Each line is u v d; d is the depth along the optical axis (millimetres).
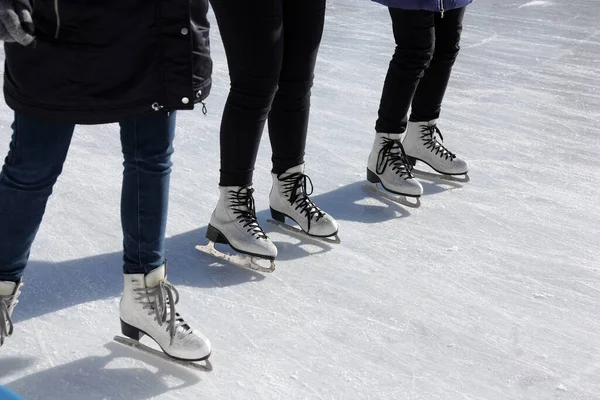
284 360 1945
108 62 1622
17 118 1663
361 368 1931
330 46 5523
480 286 2396
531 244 2707
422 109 3189
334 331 2094
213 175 3133
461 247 2658
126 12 1608
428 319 2184
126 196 1807
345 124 3918
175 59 1668
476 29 6227
